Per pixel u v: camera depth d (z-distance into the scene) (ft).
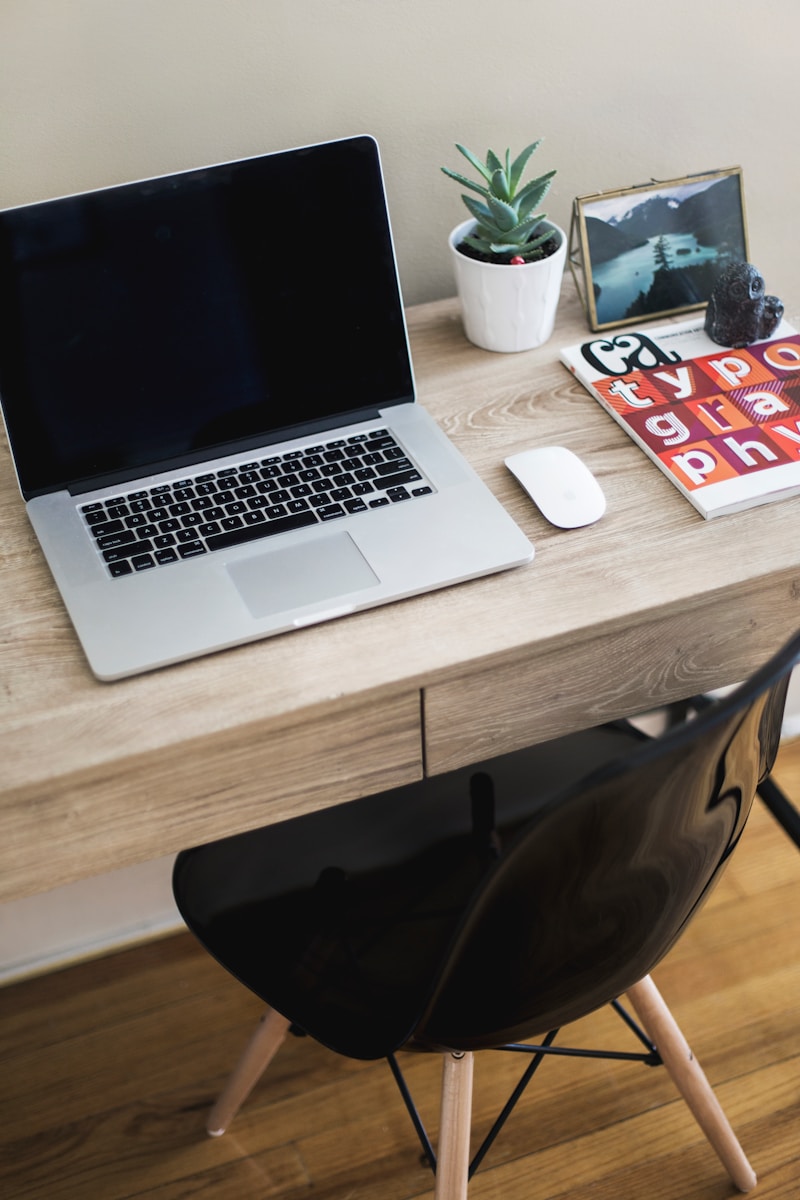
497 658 3.01
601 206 4.05
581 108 4.32
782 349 3.96
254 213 3.46
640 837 2.54
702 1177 4.35
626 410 3.74
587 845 2.47
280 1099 4.67
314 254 3.57
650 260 4.16
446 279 4.61
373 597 3.11
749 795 2.94
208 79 3.84
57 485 3.51
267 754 3.01
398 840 3.70
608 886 2.65
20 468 3.45
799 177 4.82
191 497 3.49
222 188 3.41
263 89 3.92
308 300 3.60
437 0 3.87
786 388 3.78
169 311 3.47
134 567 3.25
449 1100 3.41
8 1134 4.63
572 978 2.88
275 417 3.68
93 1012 5.02
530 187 3.84
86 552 3.31
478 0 3.91
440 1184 3.53
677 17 4.17
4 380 3.38
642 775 2.27
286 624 3.05
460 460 3.57
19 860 2.97
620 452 3.64
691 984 4.93
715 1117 4.05
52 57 3.63
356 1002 3.22
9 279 3.29
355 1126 4.58
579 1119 4.53
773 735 3.12
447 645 3.02
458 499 3.42
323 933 3.42
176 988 5.10
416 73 4.04
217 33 3.74
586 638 3.10
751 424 3.64
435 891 3.54
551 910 2.62
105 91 3.76
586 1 4.02
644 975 3.14
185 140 3.97
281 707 2.88
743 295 3.84
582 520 3.34
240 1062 4.26
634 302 4.18
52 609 3.20
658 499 3.45
